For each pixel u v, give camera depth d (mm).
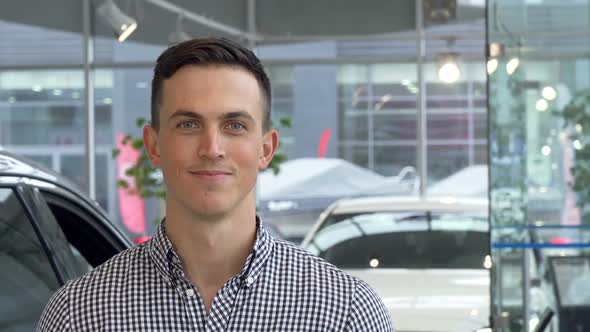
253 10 12211
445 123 11992
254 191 1676
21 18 11922
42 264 2303
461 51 11898
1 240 2227
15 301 2170
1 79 11984
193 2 11961
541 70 3895
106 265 1668
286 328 1635
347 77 12148
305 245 6742
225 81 1595
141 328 1620
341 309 1649
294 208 12086
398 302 5766
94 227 2736
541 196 3865
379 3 12062
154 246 1641
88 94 11891
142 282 1636
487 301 5750
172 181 1609
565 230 3877
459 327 5523
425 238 6672
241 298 1632
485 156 11930
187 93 1589
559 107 3908
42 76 11969
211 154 1579
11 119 12000
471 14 11828
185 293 1624
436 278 6160
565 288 3857
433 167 12031
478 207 6996
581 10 3910
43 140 12000
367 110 12109
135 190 10711
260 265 1642
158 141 1646
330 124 12156
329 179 12086
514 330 3846
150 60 11891
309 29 12172
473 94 11922
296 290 1648
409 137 12055
